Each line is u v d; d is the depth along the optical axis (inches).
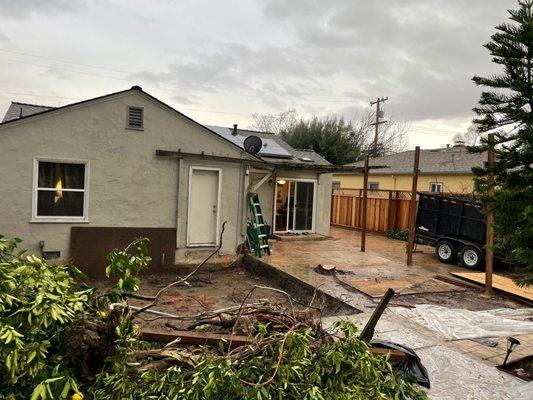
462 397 143.6
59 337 96.4
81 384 95.1
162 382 91.8
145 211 368.8
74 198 343.0
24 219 322.0
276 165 431.8
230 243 410.6
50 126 326.6
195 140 389.1
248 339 112.4
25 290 94.7
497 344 201.0
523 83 137.8
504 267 404.2
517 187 148.8
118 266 108.0
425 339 203.3
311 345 113.2
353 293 291.4
